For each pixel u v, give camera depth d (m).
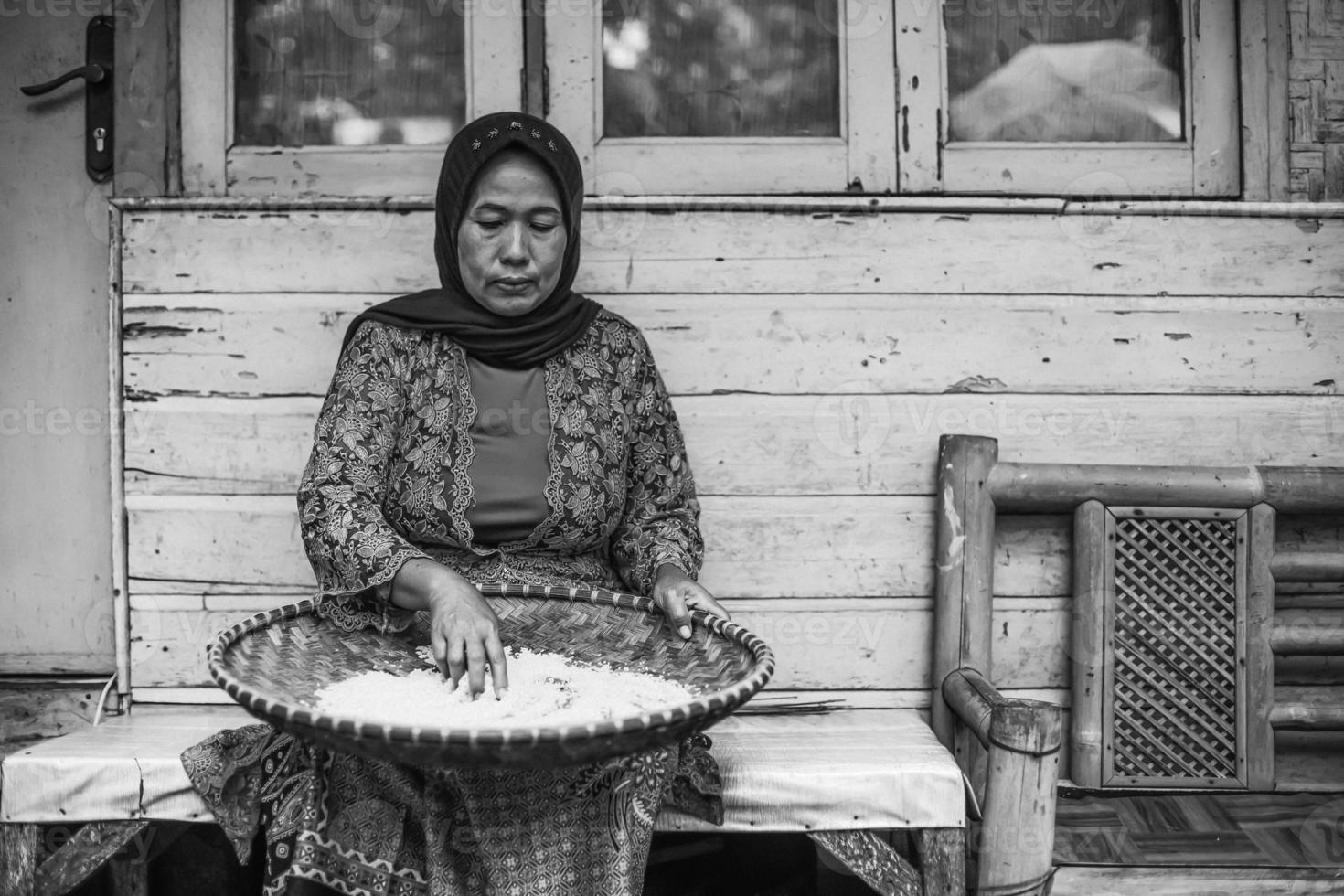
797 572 1.91
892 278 1.90
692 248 1.89
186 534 1.89
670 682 1.33
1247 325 1.91
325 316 1.89
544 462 1.56
